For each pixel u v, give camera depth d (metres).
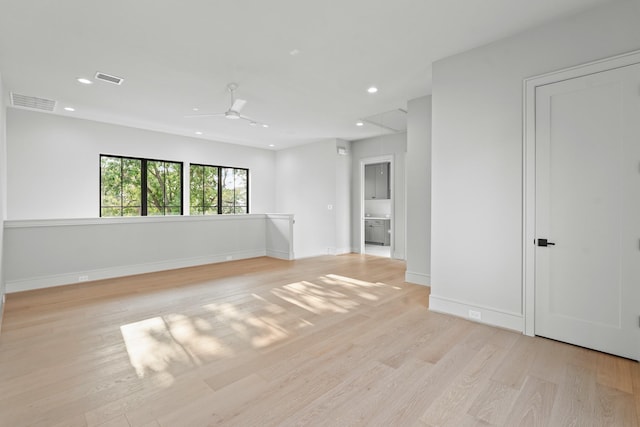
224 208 7.70
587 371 2.14
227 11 2.42
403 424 1.63
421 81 3.85
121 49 3.01
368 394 1.89
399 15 2.49
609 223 2.37
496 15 2.49
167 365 2.23
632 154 2.27
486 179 2.96
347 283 4.54
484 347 2.51
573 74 2.48
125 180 6.10
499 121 2.88
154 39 2.83
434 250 3.36
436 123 3.31
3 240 3.79
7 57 3.15
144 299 3.76
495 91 2.90
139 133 6.16
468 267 3.10
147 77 3.67
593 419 1.67
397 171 6.66
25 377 2.06
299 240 8.02
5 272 3.98
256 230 6.75
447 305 3.26
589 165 2.44
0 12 2.40
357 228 7.43
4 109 4.19
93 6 2.34
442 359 2.32
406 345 2.55
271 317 3.18
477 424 1.63
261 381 2.03
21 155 4.93
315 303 3.63
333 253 7.20
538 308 2.69
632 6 2.25
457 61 3.14
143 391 1.92
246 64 3.35
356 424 1.63
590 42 2.41
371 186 9.34
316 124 5.91
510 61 2.81
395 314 3.27
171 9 2.39
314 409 1.75
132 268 5.03
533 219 2.69
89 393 1.89
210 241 6.00
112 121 5.61
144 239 5.17
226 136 6.91
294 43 2.93
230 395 1.88
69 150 5.36
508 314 2.85
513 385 1.98
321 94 4.29
